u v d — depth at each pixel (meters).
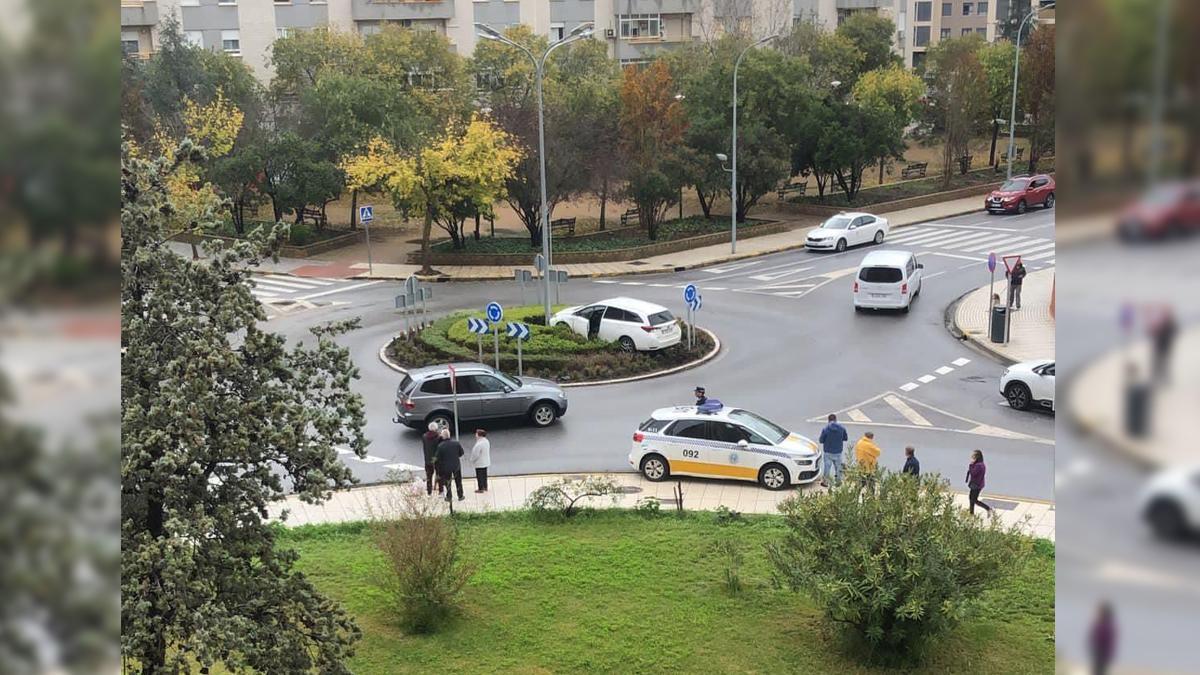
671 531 15.48
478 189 36.94
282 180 42.44
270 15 59.38
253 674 10.91
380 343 28.11
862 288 30.53
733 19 62.81
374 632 12.35
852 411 21.72
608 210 50.88
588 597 13.22
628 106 42.22
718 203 52.09
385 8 60.91
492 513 16.42
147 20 55.84
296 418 8.73
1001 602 12.84
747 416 18.39
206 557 8.62
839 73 59.03
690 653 11.74
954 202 51.62
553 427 21.34
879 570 10.77
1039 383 21.16
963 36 63.09
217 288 9.06
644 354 25.91
